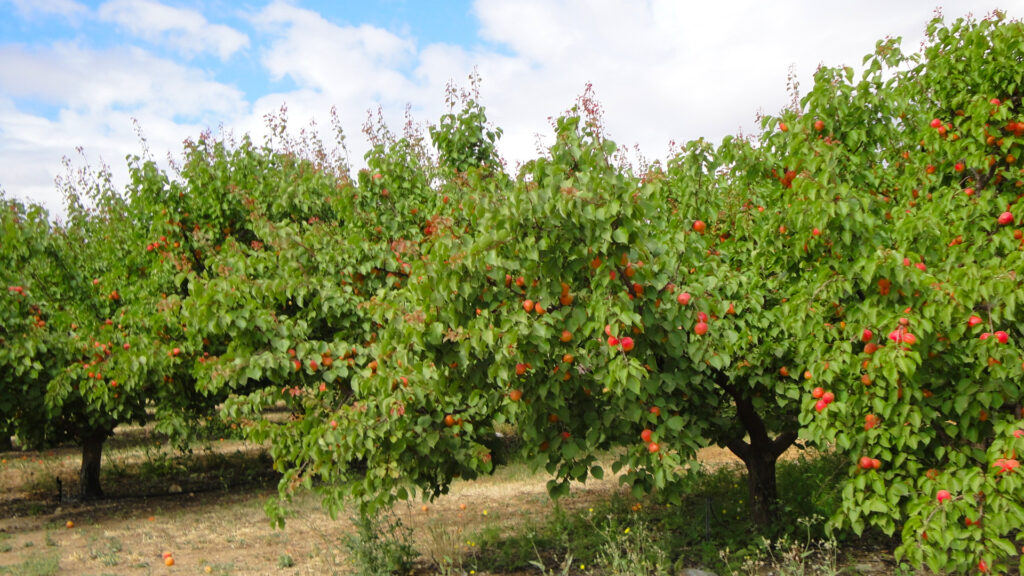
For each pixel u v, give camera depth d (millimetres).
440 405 5695
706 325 4648
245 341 6449
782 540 6258
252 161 11148
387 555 6445
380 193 8133
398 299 5230
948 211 5254
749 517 7359
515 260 4270
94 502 11281
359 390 5688
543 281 4332
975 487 4152
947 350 4648
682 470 6867
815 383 4887
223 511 10008
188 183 10609
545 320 4289
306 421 6031
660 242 5219
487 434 6113
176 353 8742
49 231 11148
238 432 11422
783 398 5891
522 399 5012
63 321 10367
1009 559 5746
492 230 4211
